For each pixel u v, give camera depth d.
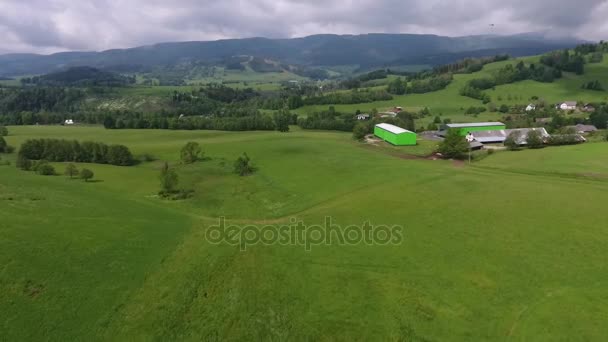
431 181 70.00
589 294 34.09
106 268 40.50
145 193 70.69
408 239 46.34
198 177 84.62
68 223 50.53
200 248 46.09
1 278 36.56
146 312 33.75
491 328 30.44
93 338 30.50
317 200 64.31
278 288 36.91
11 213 52.25
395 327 30.89
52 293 35.66
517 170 77.94
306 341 29.88
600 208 53.00
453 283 36.53
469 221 50.44
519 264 39.38
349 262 41.44
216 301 35.16
